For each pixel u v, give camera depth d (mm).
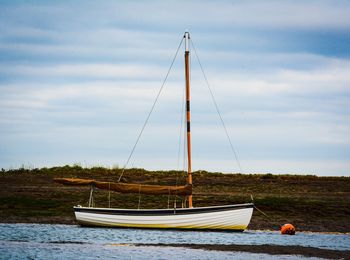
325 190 77188
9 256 36469
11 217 54844
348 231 52594
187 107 52969
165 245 41281
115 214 50562
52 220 54500
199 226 49594
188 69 53656
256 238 46062
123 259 35812
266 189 75250
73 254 37375
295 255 37375
